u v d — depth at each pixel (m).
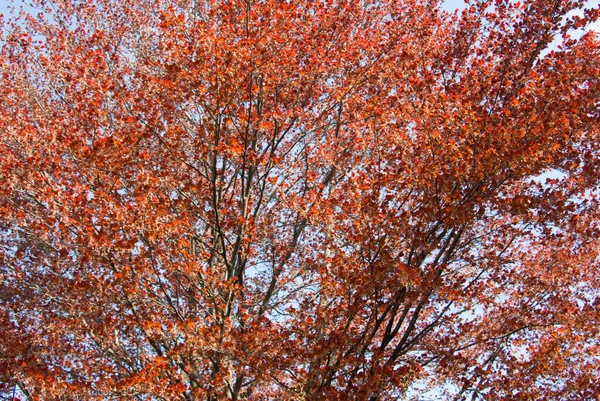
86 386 6.35
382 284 6.54
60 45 11.80
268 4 7.71
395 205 7.36
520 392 6.54
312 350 6.51
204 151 7.71
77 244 7.21
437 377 7.20
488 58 8.15
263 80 7.99
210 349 6.68
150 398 6.65
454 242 7.10
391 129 7.54
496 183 6.66
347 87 8.77
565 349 6.94
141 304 7.38
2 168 7.48
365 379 6.16
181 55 7.65
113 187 7.79
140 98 8.55
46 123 9.45
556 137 6.34
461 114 6.72
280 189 7.52
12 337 7.59
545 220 6.86
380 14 11.28
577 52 7.00
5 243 8.83
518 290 7.58
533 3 7.78
